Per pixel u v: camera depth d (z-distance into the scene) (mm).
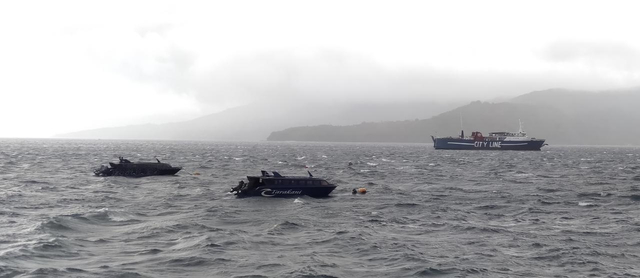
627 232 46688
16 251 36281
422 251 38750
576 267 34781
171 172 106312
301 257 36750
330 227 48438
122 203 64062
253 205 63250
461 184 95062
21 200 64812
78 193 73500
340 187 86812
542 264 35500
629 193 78250
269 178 71562
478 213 58531
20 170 118125
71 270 32531
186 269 33562
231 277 31922
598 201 69562
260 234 44906
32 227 45719
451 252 38625
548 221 53125
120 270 32875
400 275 32906
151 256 36562
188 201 66750
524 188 87500
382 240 42500
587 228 48844
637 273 33531
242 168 139000
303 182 72125
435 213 57844
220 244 40062
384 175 117000
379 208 61781
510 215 57188
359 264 35312
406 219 53500
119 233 44406
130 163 105688
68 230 44781
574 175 120938
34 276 31156
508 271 33781
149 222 49969
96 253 37188
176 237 43031
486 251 39000
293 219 52531
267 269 33625
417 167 148625
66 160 165250
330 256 37219
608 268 34594
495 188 87562
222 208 60156
